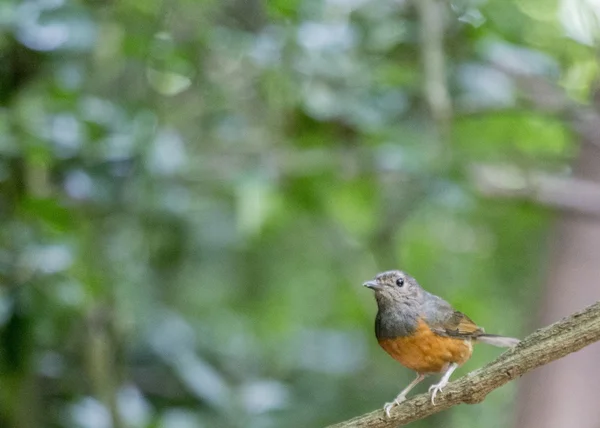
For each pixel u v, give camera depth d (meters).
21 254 9.37
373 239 13.27
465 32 11.00
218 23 11.09
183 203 11.14
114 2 10.52
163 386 11.62
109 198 9.55
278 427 12.31
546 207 12.58
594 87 11.73
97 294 10.14
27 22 9.23
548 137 12.70
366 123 10.59
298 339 14.42
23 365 9.34
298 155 11.33
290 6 9.91
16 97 9.73
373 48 10.83
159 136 10.09
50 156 9.36
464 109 11.29
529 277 15.13
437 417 14.28
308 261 14.37
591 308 6.04
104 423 10.28
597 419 11.97
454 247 15.20
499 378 6.18
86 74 10.45
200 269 13.19
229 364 13.57
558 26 11.83
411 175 10.83
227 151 11.59
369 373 14.49
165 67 10.95
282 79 10.73
